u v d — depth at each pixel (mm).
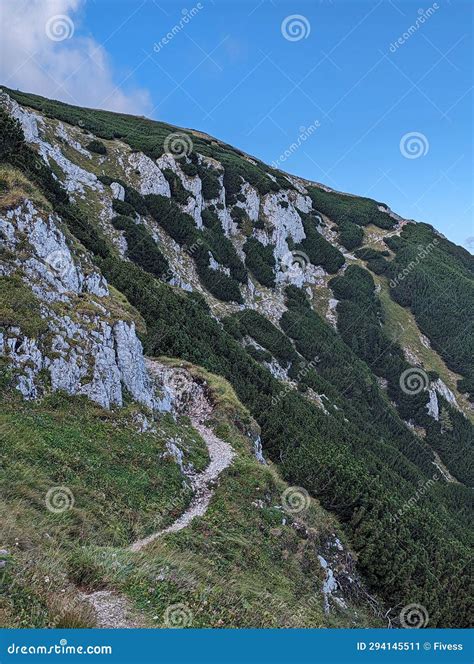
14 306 20359
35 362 19656
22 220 24688
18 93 85688
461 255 131625
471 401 86812
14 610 9484
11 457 15312
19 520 12625
